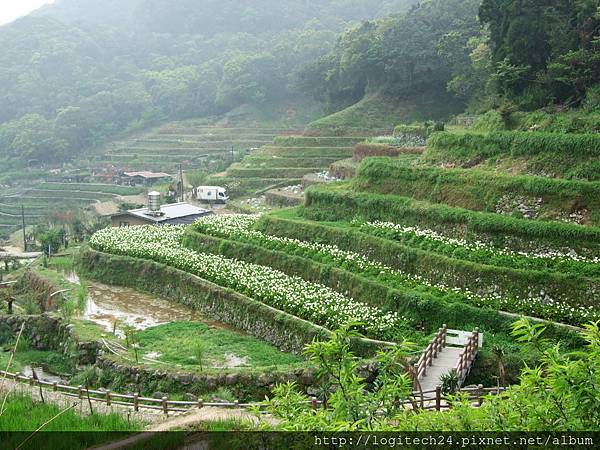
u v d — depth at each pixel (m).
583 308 28.75
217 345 34.75
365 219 43.84
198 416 21.38
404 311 31.91
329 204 47.34
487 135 43.19
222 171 96.69
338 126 88.62
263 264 43.03
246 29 185.12
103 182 112.75
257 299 37.66
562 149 38.53
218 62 156.00
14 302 47.22
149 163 121.06
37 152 131.88
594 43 44.25
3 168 130.88
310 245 41.81
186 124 139.38
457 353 27.53
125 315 41.66
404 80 89.56
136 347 34.50
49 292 45.91
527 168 39.44
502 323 29.28
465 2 88.12
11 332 39.78
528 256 32.84
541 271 30.81
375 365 27.38
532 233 33.88
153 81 158.50
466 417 11.86
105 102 146.12
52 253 64.69
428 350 26.17
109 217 79.56
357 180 48.41
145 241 53.47
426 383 24.30
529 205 36.38
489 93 67.81
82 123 138.75
